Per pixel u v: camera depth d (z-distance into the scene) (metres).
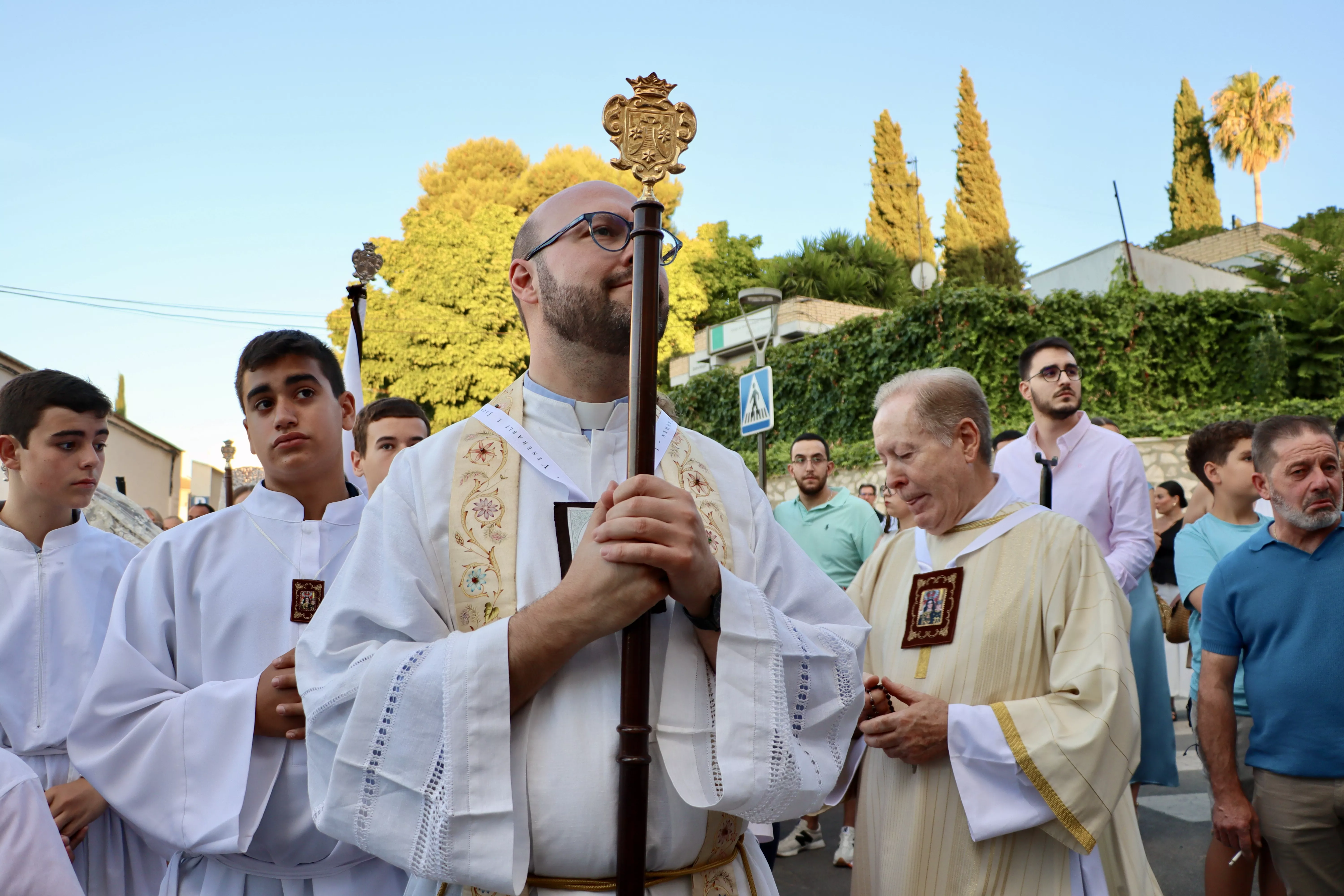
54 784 2.74
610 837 1.46
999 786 2.37
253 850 2.23
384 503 1.70
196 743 2.19
